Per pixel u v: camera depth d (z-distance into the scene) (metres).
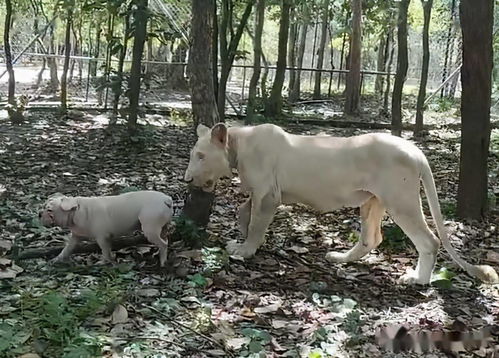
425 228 5.41
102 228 5.30
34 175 8.02
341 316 4.79
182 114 13.95
